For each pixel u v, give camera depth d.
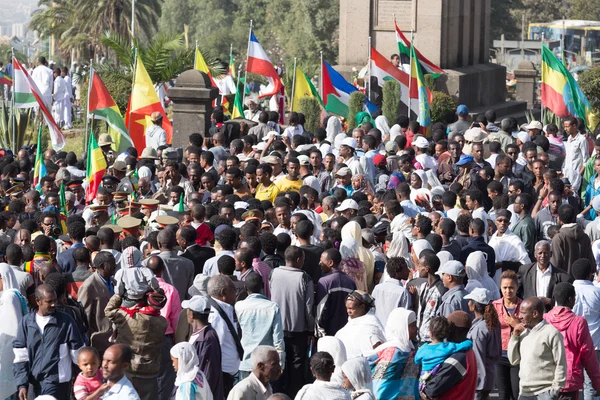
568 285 14.04
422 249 15.82
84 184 24.53
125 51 43.06
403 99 35.41
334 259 15.28
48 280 14.09
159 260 14.95
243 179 23.12
